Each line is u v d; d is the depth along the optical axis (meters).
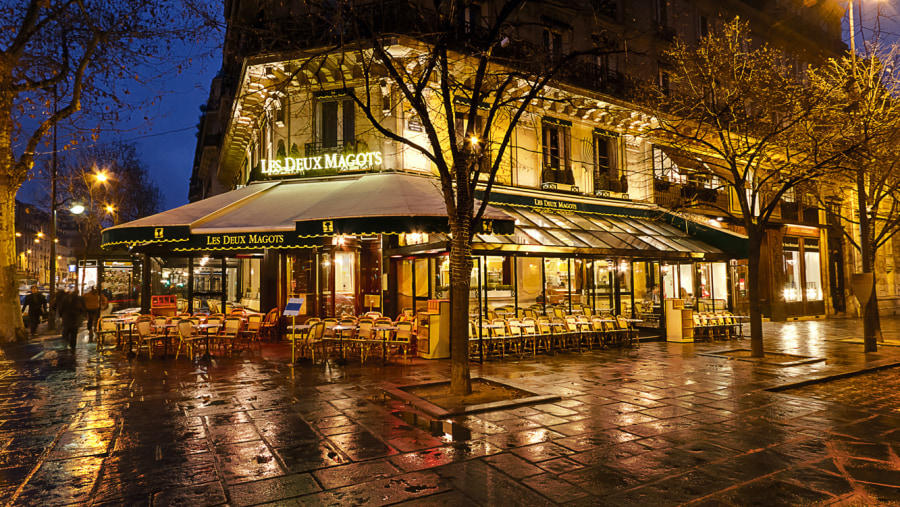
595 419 6.38
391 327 10.65
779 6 23.94
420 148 7.52
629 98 18.14
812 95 12.62
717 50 13.43
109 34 12.14
